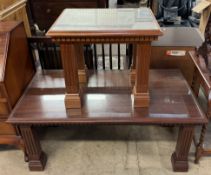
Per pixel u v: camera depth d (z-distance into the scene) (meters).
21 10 1.86
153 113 1.30
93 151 1.65
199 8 1.38
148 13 1.35
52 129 1.85
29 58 1.63
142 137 1.75
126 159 1.58
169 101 1.38
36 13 2.68
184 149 1.40
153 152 1.63
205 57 1.41
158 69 1.72
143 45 1.15
